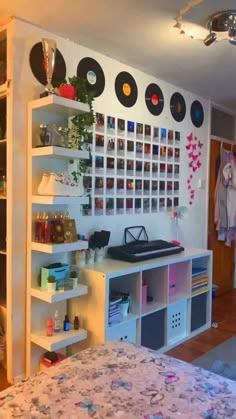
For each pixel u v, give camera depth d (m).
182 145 3.79
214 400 1.18
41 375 1.36
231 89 3.75
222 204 4.41
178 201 3.78
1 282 2.62
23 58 2.35
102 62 2.88
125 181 3.16
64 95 2.32
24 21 2.33
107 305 2.48
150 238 3.46
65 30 2.46
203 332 3.39
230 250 4.85
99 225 2.95
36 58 2.42
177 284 3.30
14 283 2.38
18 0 2.07
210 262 3.50
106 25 2.38
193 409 1.12
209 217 4.35
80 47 2.70
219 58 2.90
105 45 2.70
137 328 2.75
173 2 2.08
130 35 2.53
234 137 4.80
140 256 2.86
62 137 2.44
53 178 2.28
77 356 1.51
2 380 2.42
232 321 3.68
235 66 3.07
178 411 1.11
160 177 3.53
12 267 2.37
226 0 2.05
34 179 2.39
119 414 1.09
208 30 2.40
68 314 2.68
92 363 1.43
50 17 2.28
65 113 2.48
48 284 2.36
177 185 3.76
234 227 4.57
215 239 4.49
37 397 1.20
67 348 2.65
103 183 2.96
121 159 3.10
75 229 2.46
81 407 1.13
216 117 4.46
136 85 3.20
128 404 1.14
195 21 2.29
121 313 2.67
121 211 3.14
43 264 2.49
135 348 1.59
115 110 3.02
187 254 3.26
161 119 3.50
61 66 2.56
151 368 1.39
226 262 4.76
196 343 3.13
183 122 3.78
